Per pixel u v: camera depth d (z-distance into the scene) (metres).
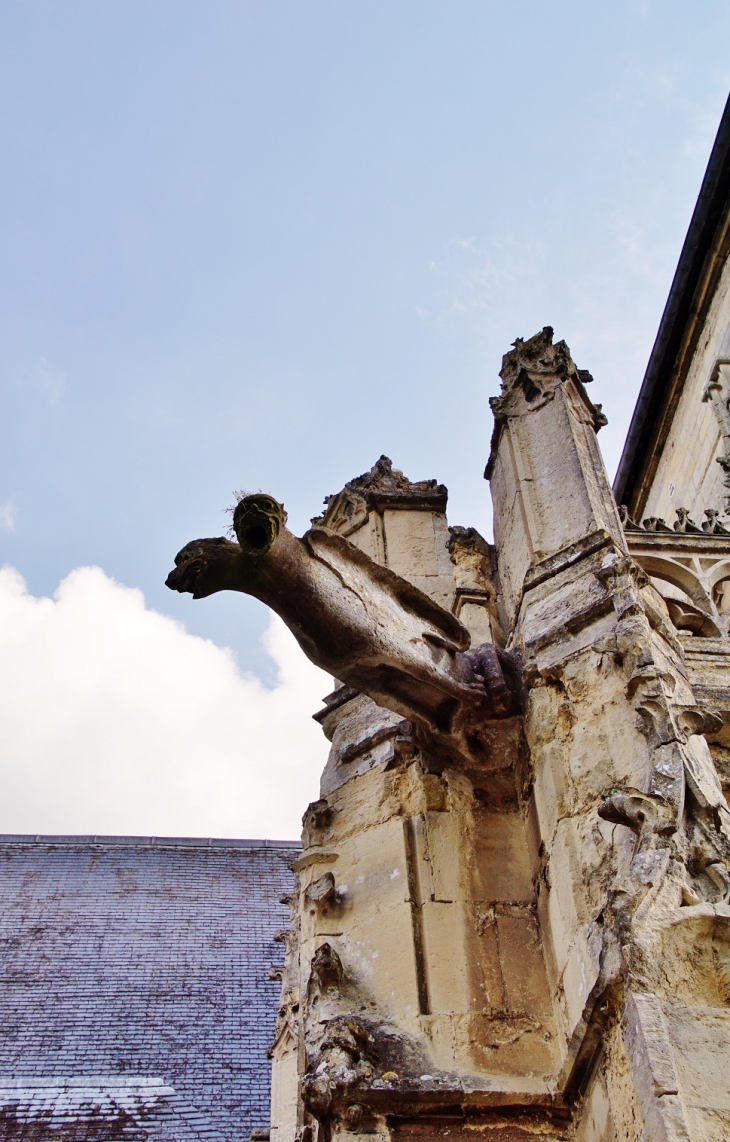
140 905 17.83
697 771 6.11
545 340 10.33
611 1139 5.47
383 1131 6.16
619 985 5.14
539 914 7.20
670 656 7.38
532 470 9.30
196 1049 14.45
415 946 7.14
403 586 7.62
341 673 7.44
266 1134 11.41
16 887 18.16
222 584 6.81
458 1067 6.52
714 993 5.00
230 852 19.72
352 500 11.48
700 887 5.40
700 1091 4.64
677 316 21.33
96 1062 13.97
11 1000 15.15
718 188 20.11
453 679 7.58
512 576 9.13
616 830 6.35
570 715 7.22
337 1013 6.92
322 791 8.68
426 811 7.79
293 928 10.62
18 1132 11.63
